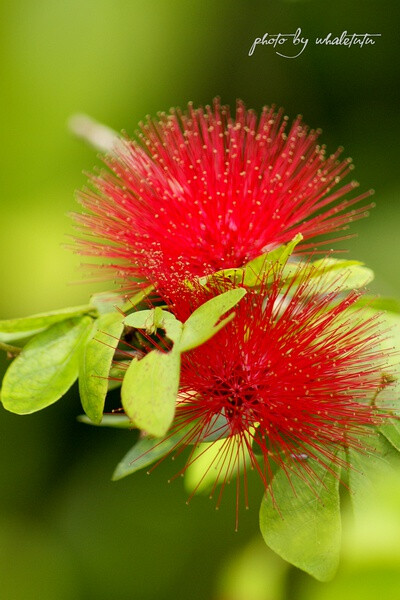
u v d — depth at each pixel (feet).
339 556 1.38
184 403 1.43
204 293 1.42
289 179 1.50
